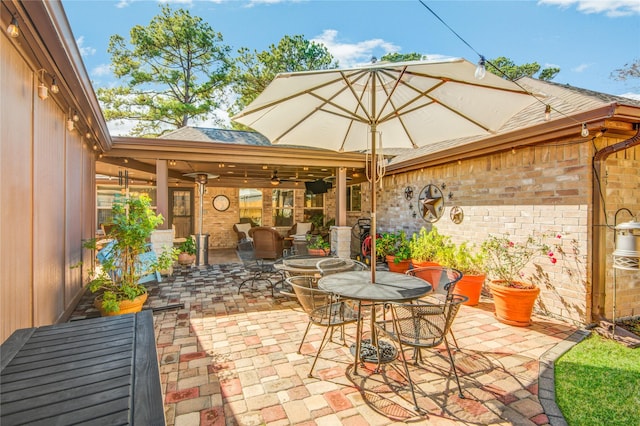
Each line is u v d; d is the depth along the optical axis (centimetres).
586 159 361
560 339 331
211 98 1356
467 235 534
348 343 321
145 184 1055
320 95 296
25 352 164
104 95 1212
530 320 370
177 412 215
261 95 259
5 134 227
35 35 230
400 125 351
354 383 250
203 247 739
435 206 616
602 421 208
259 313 410
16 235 245
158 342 322
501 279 407
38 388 130
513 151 446
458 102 288
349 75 254
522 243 435
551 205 398
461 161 548
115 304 354
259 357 291
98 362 154
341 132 370
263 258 661
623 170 379
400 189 737
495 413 215
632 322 377
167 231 597
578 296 367
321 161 682
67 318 393
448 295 282
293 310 422
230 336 338
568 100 426
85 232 518
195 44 1249
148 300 465
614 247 373
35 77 282
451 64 213
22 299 256
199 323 374
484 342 325
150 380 138
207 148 595
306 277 335
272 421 207
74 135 437
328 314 289
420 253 550
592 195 361
